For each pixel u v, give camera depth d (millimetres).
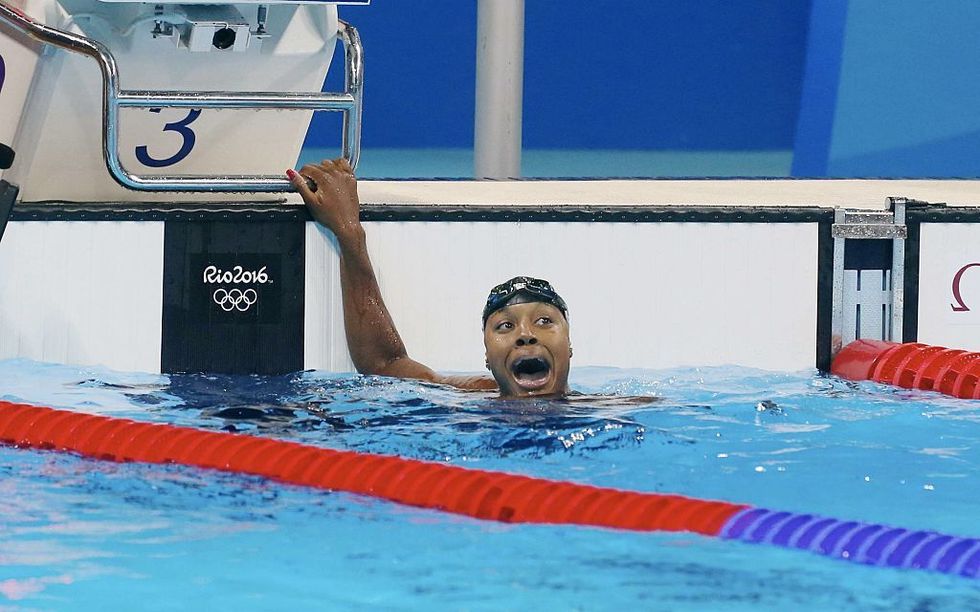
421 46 45562
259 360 15562
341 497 10789
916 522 10141
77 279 15352
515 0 26719
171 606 8320
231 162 16125
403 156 45125
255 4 14688
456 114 46094
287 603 8383
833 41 44188
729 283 16125
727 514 9977
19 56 14352
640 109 46562
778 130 46562
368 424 12766
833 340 16266
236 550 9391
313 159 43562
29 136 14914
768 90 46562
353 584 8734
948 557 9156
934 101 41750
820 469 11477
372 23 45156
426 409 13289
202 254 15461
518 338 13320
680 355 16109
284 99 14898
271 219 15461
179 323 15492
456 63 45812
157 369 15477
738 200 18938
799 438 12484
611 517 10039
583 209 15922
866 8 43281
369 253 15719
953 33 41562
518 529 9914
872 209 16500
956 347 16469
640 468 11438
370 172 40906
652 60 46375
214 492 10859
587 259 15945
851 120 42750
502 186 20484
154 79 15141
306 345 15570
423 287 15812
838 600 8500
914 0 42312
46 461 11727
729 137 46750
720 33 46344
